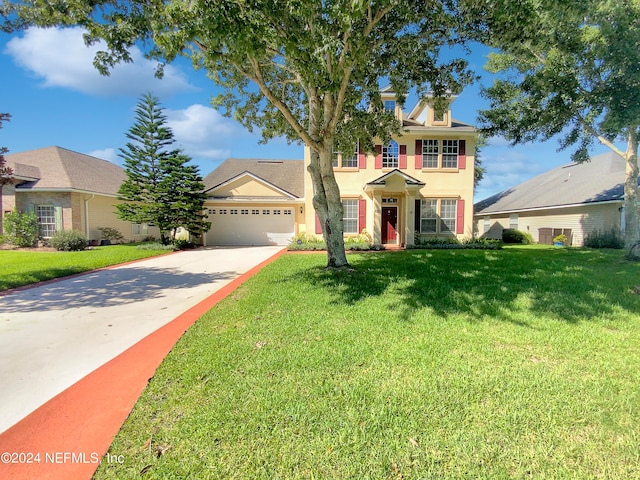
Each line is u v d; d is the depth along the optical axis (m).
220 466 1.98
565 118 9.20
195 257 13.41
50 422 2.48
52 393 2.91
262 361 3.38
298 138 10.84
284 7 4.60
